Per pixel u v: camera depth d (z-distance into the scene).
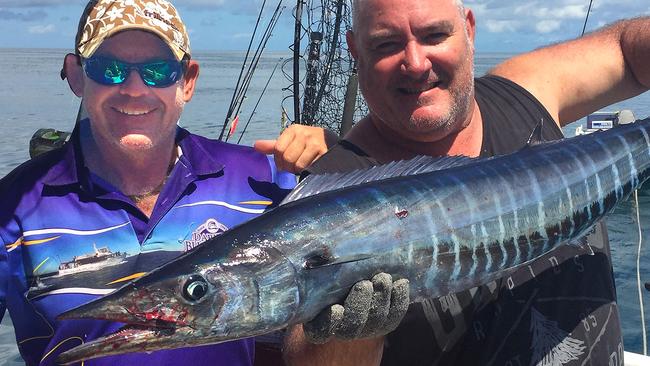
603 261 3.15
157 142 3.00
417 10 2.93
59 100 39.91
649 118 3.43
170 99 2.98
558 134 3.42
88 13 2.93
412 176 2.69
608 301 3.04
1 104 36.88
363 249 2.44
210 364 2.93
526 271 2.99
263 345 3.74
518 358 2.88
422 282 2.57
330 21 6.02
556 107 3.60
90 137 3.07
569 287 2.99
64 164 3.02
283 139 3.33
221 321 2.26
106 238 2.94
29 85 59.84
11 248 2.90
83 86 3.02
